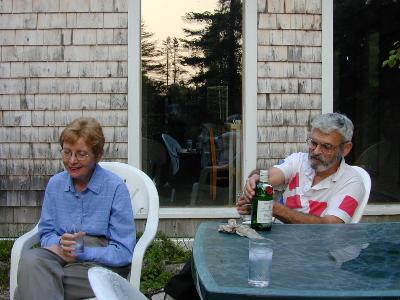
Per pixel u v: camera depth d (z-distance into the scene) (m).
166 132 5.15
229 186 5.20
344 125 2.74
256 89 5.07
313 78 5.12
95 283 1.39
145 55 5.09
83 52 4.98
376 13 5.28
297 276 1.77
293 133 5.11
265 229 2.45
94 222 2.75
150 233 2.92
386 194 5.39
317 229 2.49
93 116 5.01
